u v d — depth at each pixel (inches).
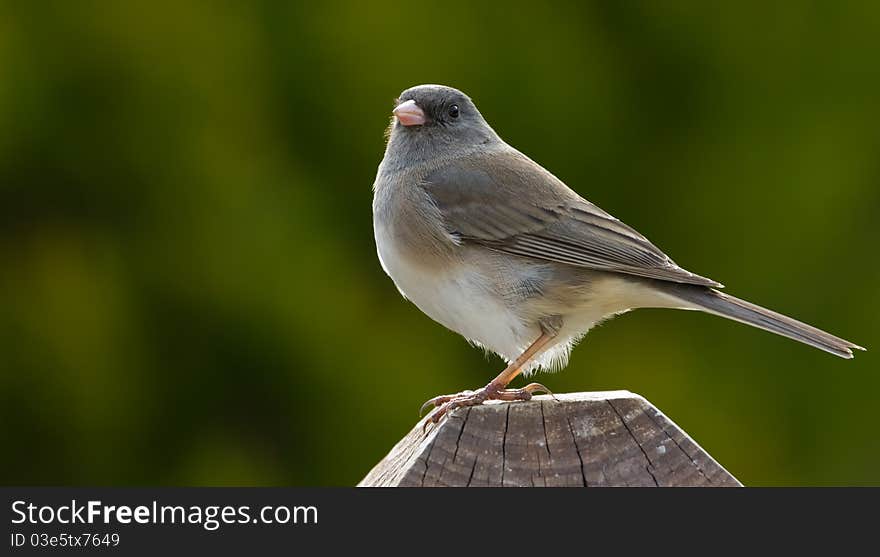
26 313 445.4
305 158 456.1
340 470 448.1
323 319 444.1
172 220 446.9
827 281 456.4
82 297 445.7
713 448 453.1
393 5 446.6
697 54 459.8
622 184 461.1
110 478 446.9
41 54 441.4
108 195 450.9
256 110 452.1
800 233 454.9
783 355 453.1
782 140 455.2
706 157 460.1
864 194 455.5
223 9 448.5
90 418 444.1
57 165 449.4
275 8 450.9
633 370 453.1
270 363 448.5
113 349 445.7
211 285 443.8
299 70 451.5
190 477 448.1
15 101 439.8
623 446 225.0
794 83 454.3
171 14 444.1
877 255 456.4
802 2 453.1
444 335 448.8
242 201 444.8
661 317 455.2
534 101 454.3
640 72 462.6
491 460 223.5
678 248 461.1
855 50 451.8
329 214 452.8
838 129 453.1
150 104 446.3
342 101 450.9
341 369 445.4
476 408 226.5
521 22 453.1
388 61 446.9
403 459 246.4
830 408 453.7
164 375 447.8
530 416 225.5
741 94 457.7
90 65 444.1
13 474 445.1
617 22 461.1
